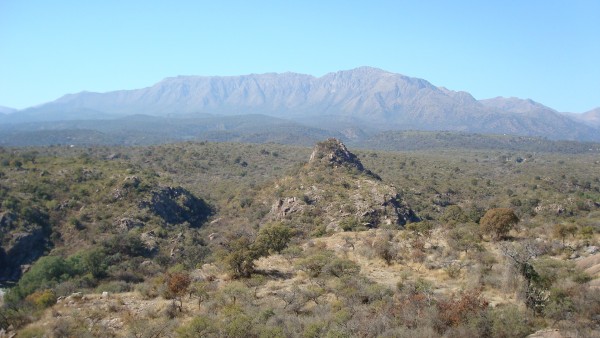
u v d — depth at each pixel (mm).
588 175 143500
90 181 87812
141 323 22422
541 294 20562
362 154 174750
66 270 48562
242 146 181375
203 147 169375
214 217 89562
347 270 29703
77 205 79250
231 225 80812
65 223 74375
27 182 83125
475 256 30359
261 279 29219
